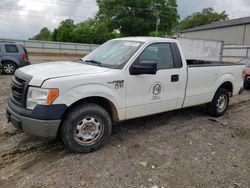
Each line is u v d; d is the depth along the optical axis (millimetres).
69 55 32312
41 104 3166
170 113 5812
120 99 3791
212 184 3000
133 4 57656
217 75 5328
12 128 4477
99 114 3625
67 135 3416
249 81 9836
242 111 6402
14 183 2891
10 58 11695
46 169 3193
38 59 23062
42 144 3893
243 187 2969
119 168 3260
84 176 3053
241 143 4254
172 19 62062
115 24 58625
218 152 3859
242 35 37281
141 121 5152
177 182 3010
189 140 4270
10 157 3484
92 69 3721
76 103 3521
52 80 3186
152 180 3025
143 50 4062
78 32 55844
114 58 4086
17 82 3475
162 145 4016
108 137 3826
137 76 3928
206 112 5715
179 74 4500
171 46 4508
